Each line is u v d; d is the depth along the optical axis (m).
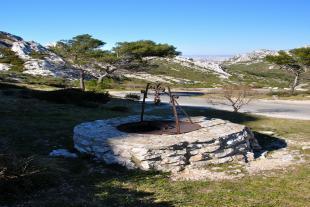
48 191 7.63
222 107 27.89
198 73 119.19
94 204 6.91
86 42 47.66
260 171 10.03
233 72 142.75
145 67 48.91
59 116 17.86
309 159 11.48
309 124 18.91
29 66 65.31
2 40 90.75
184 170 9.86
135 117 13.88
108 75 49.94
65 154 10.76
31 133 13.31
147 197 7.57
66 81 51.66
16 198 7.07
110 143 10.15
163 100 33.66
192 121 13.08
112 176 9.09
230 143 10.95
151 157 9.65
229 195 7.84
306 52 43.72
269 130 16.95
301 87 64.81
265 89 50.25
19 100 22.20
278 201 7.50
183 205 7.12
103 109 22.23
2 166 7.62
